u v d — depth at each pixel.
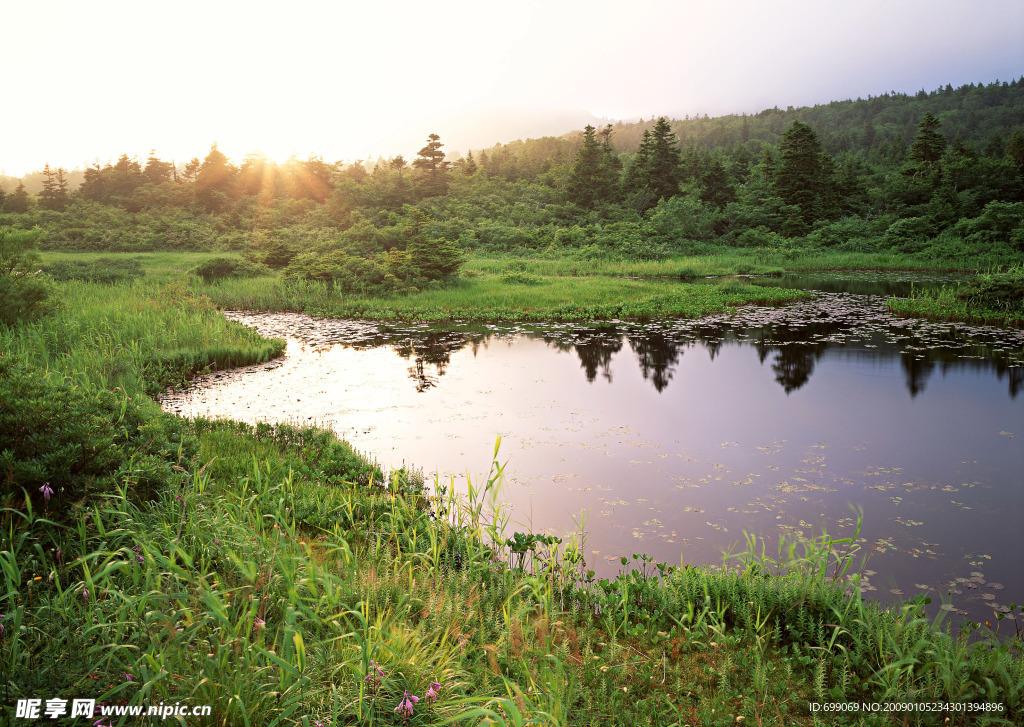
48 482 4.60
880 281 36.41
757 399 12.21
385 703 3.29
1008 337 18.03
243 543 4.70
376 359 16.09
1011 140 74.06
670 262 46.84
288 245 35.75
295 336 19.52
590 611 5.11
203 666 3.29
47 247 52.75
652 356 16.42
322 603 4.21
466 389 13.02
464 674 3.76
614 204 68.88
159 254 49.78
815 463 8.81
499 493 7.83
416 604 4.70
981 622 5.13
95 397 6.16
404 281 28.52
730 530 6.86
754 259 48.66
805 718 3.84
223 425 9.64
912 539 6.61
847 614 4.77
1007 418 10.74
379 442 9.70
